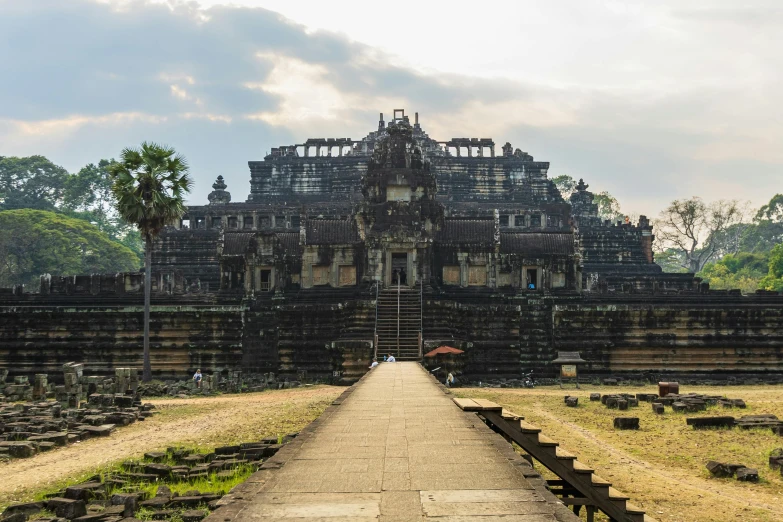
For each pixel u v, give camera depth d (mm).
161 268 112562
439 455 20422
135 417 47281
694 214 181375
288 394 61781
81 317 80312
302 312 78750
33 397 59750
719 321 78562
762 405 54188
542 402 55969
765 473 32219
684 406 50469
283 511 15336
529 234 84500
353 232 83438
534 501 15938
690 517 25891
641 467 33562
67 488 27047
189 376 79250
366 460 19828
